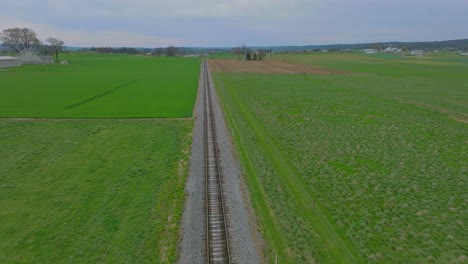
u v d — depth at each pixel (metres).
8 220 19.11
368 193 23.50
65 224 18.86
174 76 101.00
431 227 19.12
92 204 21.20
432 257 16.45
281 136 37.19
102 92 66.31
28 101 55.34
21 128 38.31
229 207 20.92
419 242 17.81
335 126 41.91
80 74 103.44
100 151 31.06
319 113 49.47
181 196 22.47
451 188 24.20
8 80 84.38
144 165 27.84
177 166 27.94
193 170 26.88
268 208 21.14
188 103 55.69
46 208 20.58
